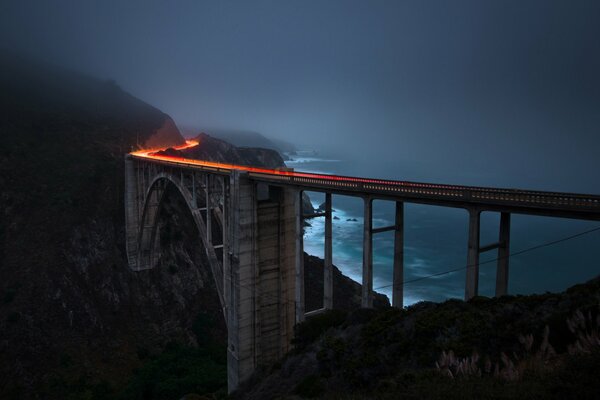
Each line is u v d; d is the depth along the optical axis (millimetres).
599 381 12430
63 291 71062
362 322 32750
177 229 92875
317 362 30469
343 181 37344
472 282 28359
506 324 22641
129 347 69688
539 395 12602
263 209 50375
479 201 27484
